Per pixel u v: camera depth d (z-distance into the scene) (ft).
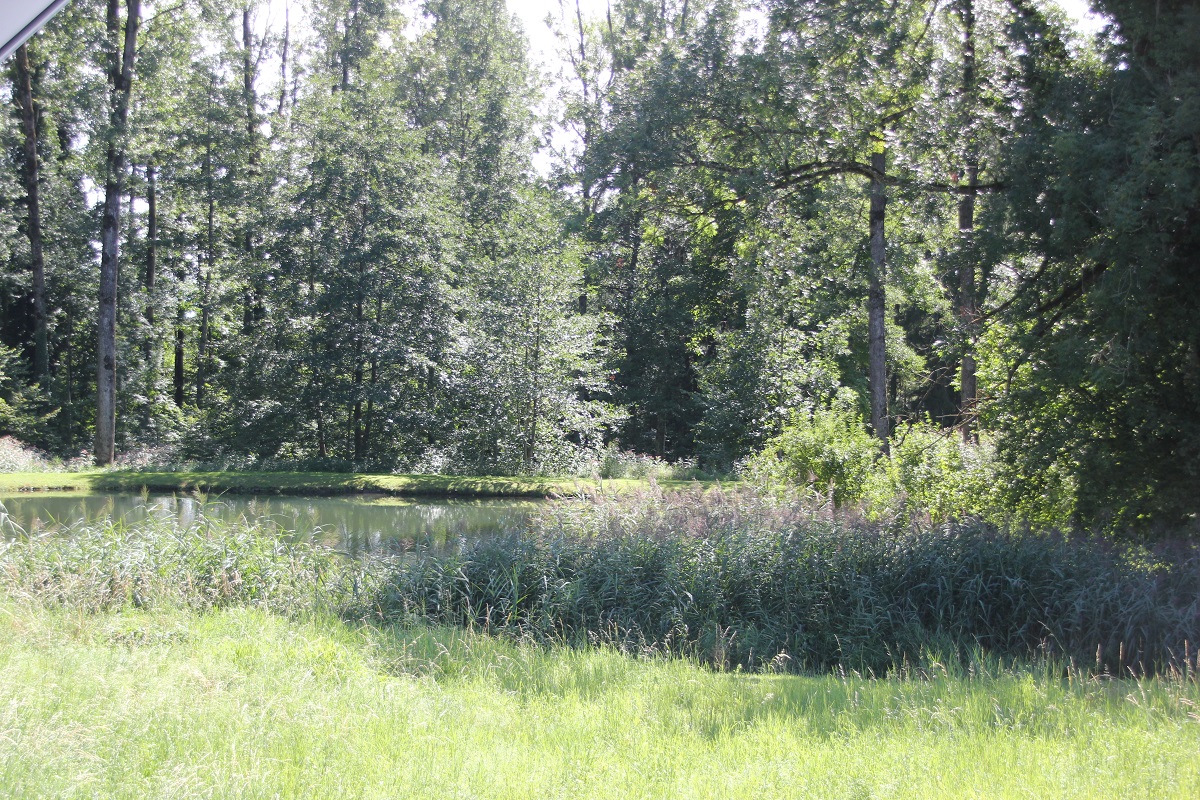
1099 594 34.17
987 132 47.26
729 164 63.82
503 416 98.78
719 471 94.22
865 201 70.85
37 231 108.47
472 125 134.82
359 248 99.19
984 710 20.93
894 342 105.81
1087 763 16.85
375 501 80.74
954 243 50.67
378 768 15.58
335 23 134.92
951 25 55.62
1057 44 47.50
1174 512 41.96
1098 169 39.75
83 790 13.67
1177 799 15.07
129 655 23.02
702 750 17.85
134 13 93.61
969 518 41.37
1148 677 30.76
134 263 117.50
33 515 62.13
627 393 121.29
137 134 94.32
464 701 21.62
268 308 105.50
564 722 19.69
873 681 27.55
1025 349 44.57
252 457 99.71
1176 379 42.57
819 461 55.01
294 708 18.69
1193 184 37.58
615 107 67.00
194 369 133.80
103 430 96.63
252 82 127.03
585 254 113.60
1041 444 45.32
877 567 37.09
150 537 37.04
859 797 15.21
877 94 57.82
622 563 37.42
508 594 36.58
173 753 15.56
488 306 100.53
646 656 29.73
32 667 20.42
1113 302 39.99
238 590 34.81
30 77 105.70
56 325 120.98
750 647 33.81
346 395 98.48
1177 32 39.14
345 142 100.37
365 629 30.68
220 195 114.52
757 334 95.09
